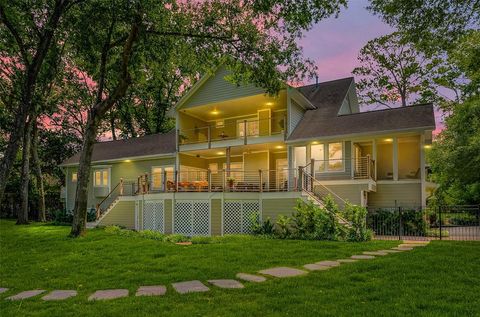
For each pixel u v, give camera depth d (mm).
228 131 25344
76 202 15727
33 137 28906
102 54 16031
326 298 5980
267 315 5230
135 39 14914
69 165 30609
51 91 27031
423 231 16109
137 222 20422
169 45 16266
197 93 23406
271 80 15766
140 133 40688
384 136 17969
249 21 15031
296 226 14812
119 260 10195
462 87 18562
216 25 15250
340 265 8641
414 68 31953
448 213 20391
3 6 13664
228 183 19141
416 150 19359
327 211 14273
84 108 37656
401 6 11922
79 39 15602
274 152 23297
